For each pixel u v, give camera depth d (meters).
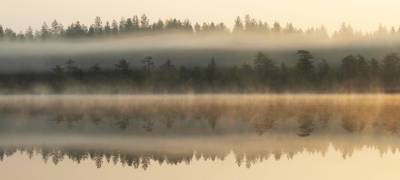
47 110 87.31
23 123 61.62
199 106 97.38
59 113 79.31
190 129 53.53
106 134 49.62
